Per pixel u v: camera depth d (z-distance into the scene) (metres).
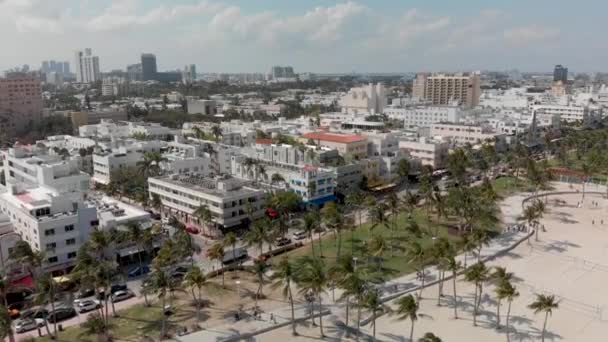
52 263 115.62
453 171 198.88
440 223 157.88
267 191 159.50
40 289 89.88
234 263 122.44
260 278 105.88
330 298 106.06
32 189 141.62
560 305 104.62
